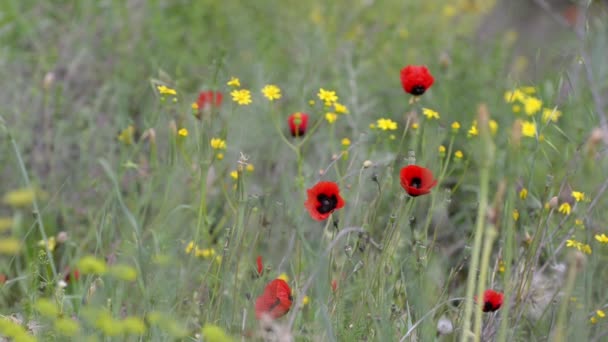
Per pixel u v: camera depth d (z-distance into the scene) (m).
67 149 7.13
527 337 5.28
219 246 5.01
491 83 8.28
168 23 9.52
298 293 4.64
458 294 5.43
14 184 6.74
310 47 9.00
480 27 11.15
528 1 10.85
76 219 6.50
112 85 7.94
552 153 6.44
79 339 4.04
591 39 7.05
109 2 9.14
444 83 7.73
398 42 9.70
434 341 4.62
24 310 5.05
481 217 3.66
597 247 5.05
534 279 5.05
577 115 6.32
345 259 4.79
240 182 4.77
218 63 6.02
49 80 6.91
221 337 3.95
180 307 4.63
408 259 5.04
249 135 6.73
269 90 5.53
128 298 4.91
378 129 6.56
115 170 6.70
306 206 4.42
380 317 4.51
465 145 7.17
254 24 9.98
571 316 4.63
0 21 8.74
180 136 5.51
